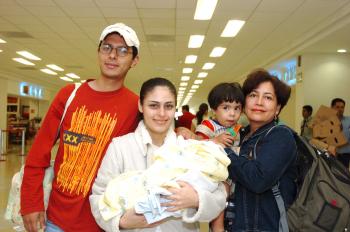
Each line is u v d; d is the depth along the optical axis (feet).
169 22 21.66
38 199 5.46
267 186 4.50
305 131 23.26
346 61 27.40
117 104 5.57
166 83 4.83
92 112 5.48
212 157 4.29
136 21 21.39
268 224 4.75
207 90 74.23
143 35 25.16
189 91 77.25
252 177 4.49
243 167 4.60
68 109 5.51
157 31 23.95
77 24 22.08
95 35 25.05
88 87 5.65
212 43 27.94
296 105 28.35
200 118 26.13
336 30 20.26
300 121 27.61
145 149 4.83
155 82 4.82
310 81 27.43
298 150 5.02
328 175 4.69
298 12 19.48
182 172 4.16
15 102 59.21
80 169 5.32
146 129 4.96
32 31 24.04
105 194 4.24
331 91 27.30
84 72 46.21
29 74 49.06
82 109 5.49
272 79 5.33
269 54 32.89
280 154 4.58
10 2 18.01
